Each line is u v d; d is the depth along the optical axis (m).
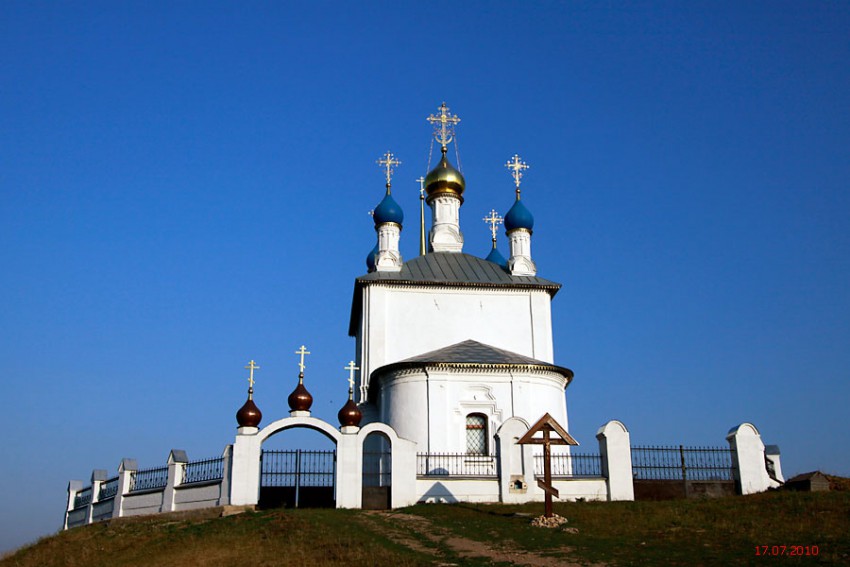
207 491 30.84
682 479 32.25
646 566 19.38
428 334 42.97
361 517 26.95
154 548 24.89
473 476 31.17
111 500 35.34
